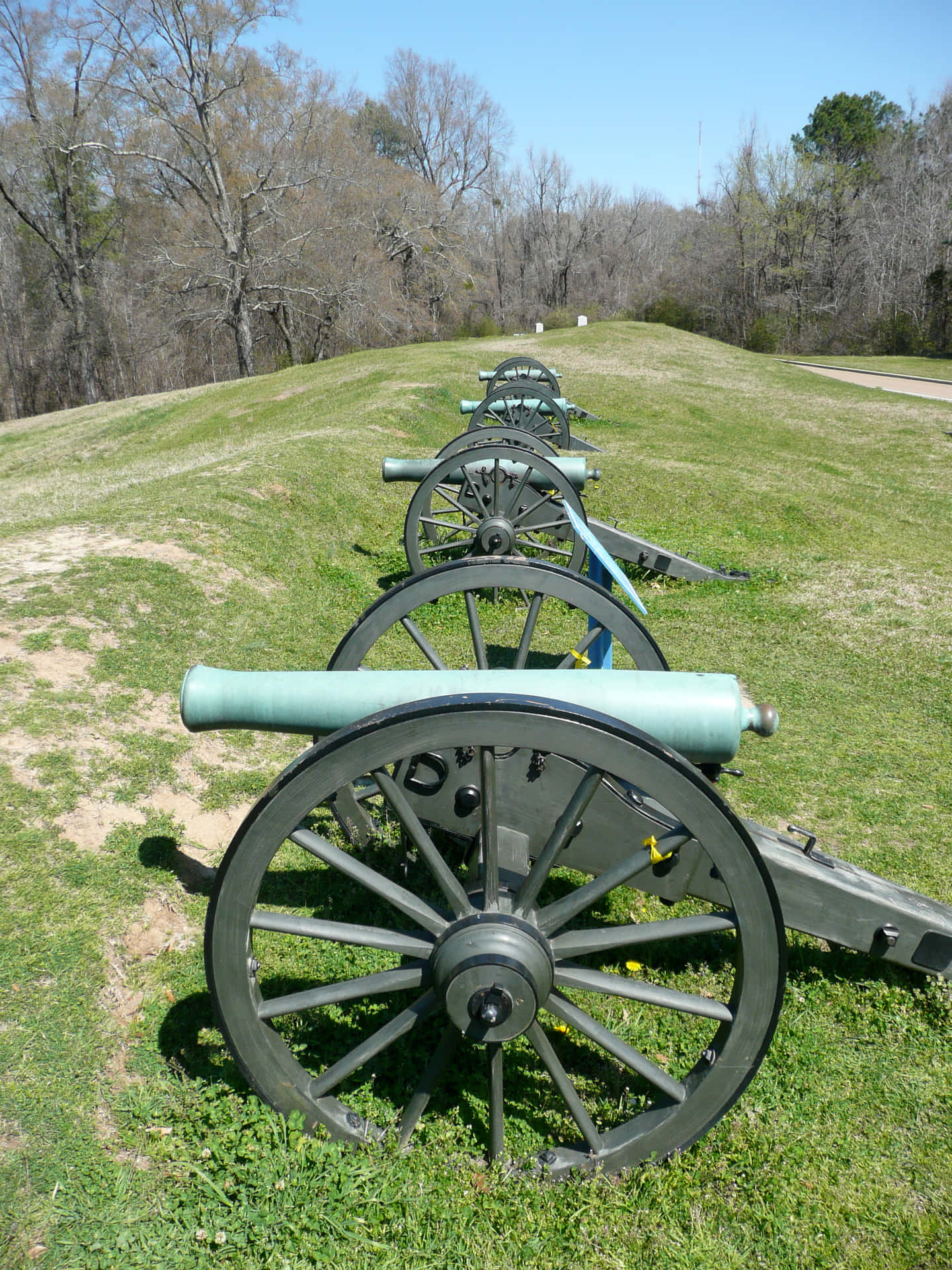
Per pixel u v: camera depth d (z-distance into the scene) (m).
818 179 54.00
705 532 9.86
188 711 2.45
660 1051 2.84
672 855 2.70
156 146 39.53
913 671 6.07
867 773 4.73
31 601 5.30
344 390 19.33
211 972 2.24
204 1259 2.13
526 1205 2.30
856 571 8.41
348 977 3.05
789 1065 2.82
